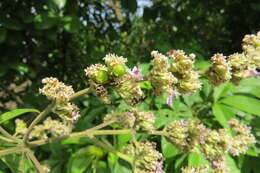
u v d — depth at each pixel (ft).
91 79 0.25
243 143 0.30
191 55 0.27
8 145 0.34
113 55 0.25
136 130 0.28
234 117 0.37
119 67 0.24
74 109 0.27
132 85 0.26
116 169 0.36
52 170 0.38
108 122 0.28
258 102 0.37
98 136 0.38
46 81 0.26
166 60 0.25
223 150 0.28
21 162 0.29
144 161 0.27
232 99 0.38
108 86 0.26
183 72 0.26
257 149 0.36
